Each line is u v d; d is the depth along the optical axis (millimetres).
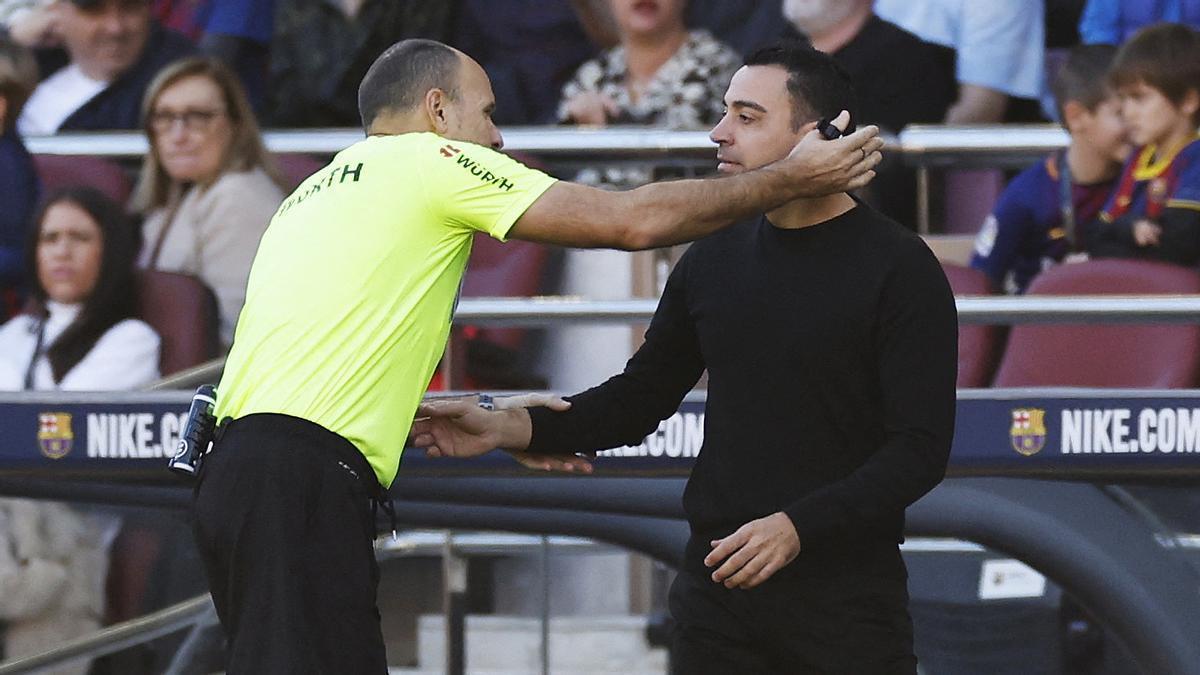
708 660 12180
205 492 11828
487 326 15820
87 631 17953
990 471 14172
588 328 17891
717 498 12055
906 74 19766
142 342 17188
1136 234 17297
